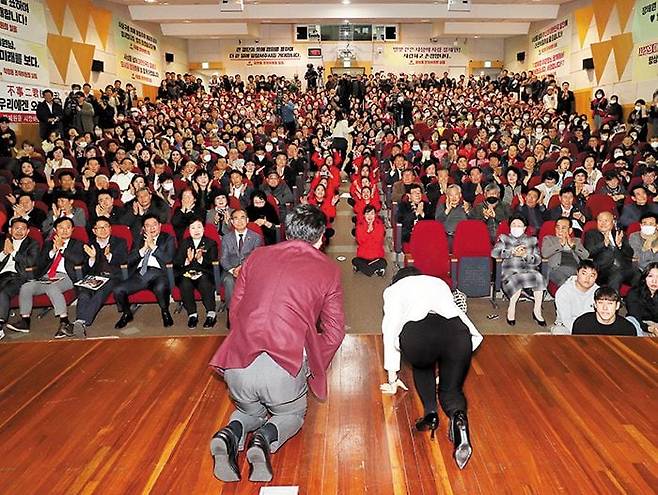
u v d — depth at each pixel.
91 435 2.77
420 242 5.39
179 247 5.25
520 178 8.05
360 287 6.00
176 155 9.12
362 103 19.48
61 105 12.32
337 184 9.50
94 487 2.38
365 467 2.51
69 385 3.30
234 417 2.36
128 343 3.92
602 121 14.08
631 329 3.98
